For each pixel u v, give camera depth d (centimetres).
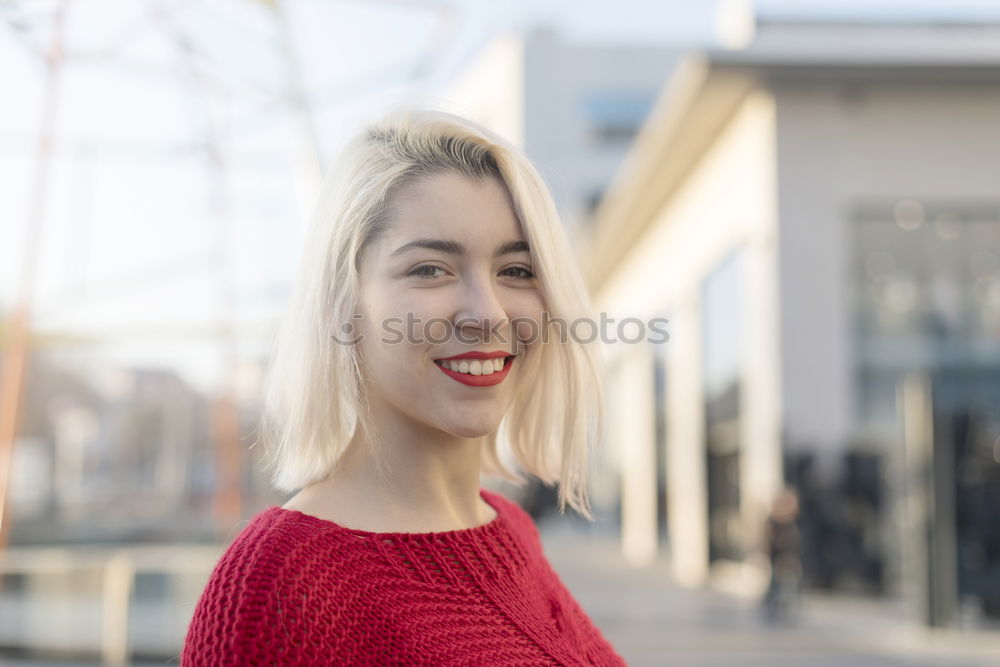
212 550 850
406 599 104
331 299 109
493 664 107
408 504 115
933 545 932
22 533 1187
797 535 1069
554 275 113
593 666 125
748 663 776
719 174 1508
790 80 1298
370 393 112
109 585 730
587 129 2958
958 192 1305
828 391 1262
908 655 813
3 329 659
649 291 2091
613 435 2711
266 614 96
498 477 150
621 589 1427
